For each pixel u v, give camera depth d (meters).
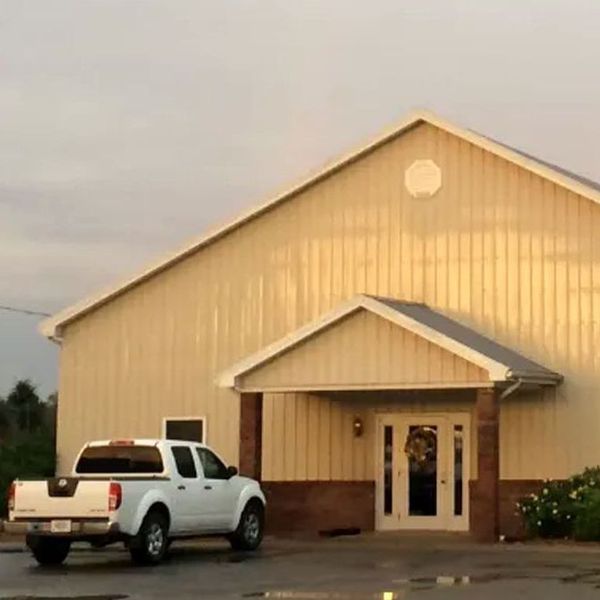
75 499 21.80
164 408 32.25
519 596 17.20
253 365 28.52
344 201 30.81
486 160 29.28
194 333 32.12
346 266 30.62
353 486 30.27
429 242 29.73
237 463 31.12
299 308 31.03
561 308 28.12
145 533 22.22
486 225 29.12
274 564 22.42
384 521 29.92
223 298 31.91
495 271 28.92
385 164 30.42
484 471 26.50
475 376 26.34
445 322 28.53
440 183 29.75
